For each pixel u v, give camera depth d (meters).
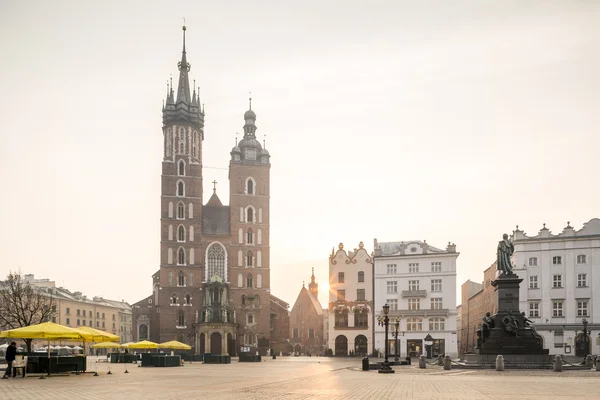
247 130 149.38
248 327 138.00
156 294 142.75
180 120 141.38
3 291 105.94
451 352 110.62
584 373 47.09
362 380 39.84
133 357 79.75
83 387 32.03
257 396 27.59
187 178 139.88
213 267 138.75
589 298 97.31
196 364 77.38
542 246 100.81
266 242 142.75
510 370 51.72
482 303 131.12
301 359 105.44
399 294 115.44
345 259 121.88
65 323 157.38
